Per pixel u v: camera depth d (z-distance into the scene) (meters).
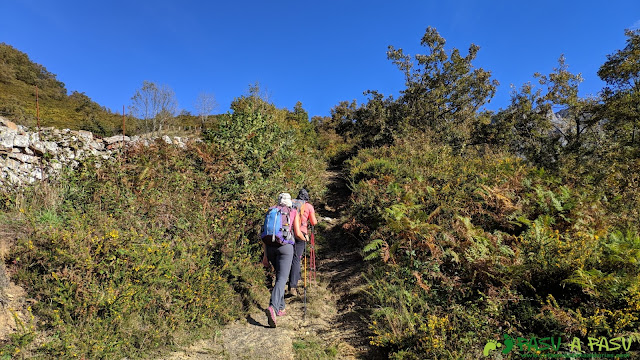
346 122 34.12
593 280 3.63
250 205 6.27
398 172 9.97
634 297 3.30
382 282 4.81
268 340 3.91
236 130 8.30
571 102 19.42
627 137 14.73
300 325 4.36
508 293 3.88
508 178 8.06
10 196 4.80
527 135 21.88
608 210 6.53
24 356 2.86
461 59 23.67
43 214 4.47
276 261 4.46
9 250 3.69
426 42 24.17
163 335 3.50
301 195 5.32
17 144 5.48
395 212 5.96
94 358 3.04
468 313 3.72
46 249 3.76
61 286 3.36
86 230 4.07
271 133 9.02
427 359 3.32
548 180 8.24
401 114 23.23
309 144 18.50
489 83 24.08
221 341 3.80
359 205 7.46
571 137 19.88
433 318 3.54
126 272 3.72
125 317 3.46
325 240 7.43
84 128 19.00
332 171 16.92
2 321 3.05
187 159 7.19
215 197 6.36
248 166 7.28
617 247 4.21
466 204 6.59
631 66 15.48
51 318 3.25
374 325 3.98
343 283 5.49
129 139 7.56
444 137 18.42
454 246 4.91
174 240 4.73
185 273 4.07
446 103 24.17
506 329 3.52
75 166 6.18
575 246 4.29
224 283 4.43
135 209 5.21
